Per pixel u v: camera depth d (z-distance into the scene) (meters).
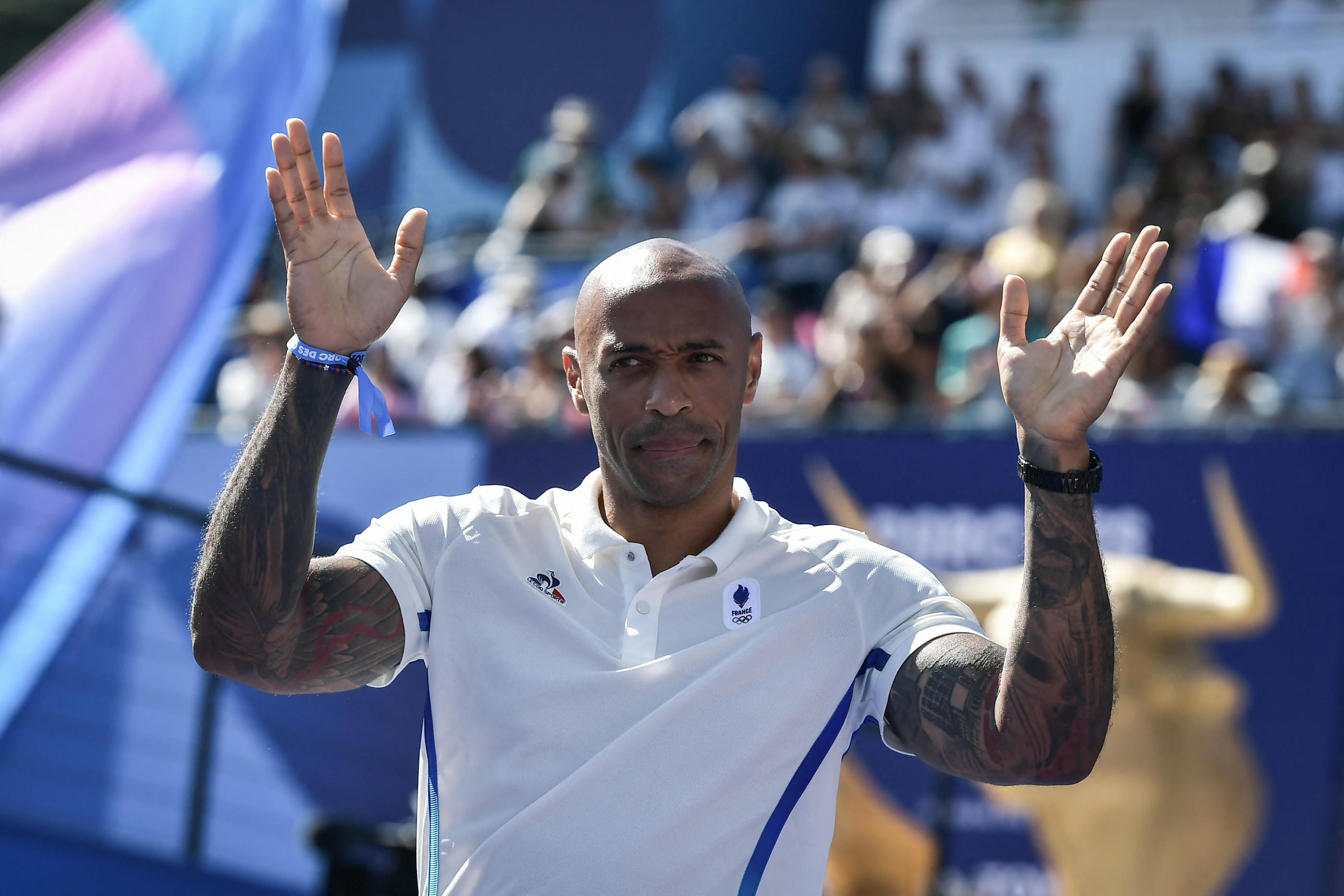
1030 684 4.76
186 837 16.64
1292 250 19.45
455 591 5.30
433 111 35.53
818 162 25.33
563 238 25.41
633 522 5.49
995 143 26.28
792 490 16.11
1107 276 4.98
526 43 35.12
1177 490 14.73
